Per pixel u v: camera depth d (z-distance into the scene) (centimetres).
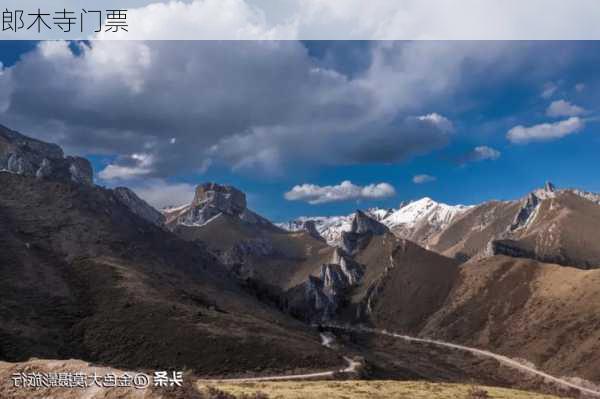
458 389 6744
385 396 5866
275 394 5641
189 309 16888
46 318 14988
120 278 18438
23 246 19100
